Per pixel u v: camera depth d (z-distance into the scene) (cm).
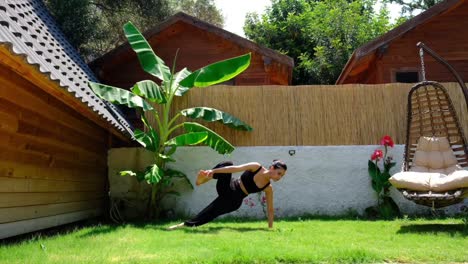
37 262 285
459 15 1060
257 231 465
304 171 715
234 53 1125
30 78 398
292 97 739
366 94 737
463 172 486
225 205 504
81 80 620
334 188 710
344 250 311
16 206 449
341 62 1756
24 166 468
